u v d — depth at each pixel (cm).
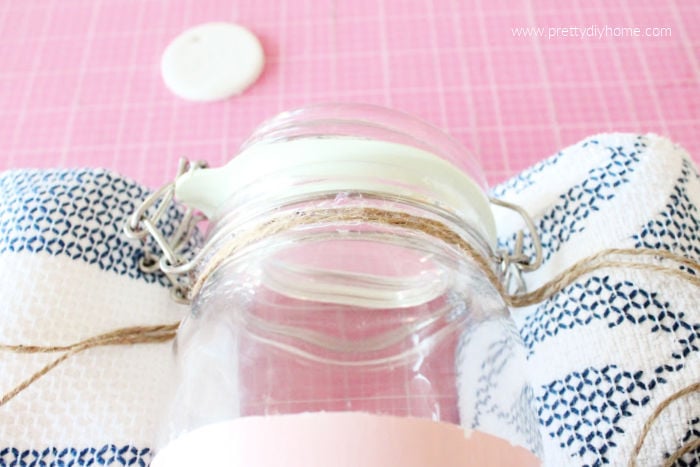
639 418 33
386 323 34
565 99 60
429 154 34
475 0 66
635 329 34
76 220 39
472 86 61
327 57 63
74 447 34
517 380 33
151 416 36
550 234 40
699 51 62
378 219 33
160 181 57
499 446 28
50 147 59
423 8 66
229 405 30
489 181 57
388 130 35
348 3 66
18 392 33
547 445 35
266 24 65
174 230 44
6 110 62
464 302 34
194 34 64
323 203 33
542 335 37
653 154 40
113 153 59
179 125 60
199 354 33
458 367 33
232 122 60
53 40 66
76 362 36
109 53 65
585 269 36
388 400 31
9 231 38
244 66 62
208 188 36
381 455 25
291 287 34
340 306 34
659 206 38
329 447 25
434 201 34
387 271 35
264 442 26
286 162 33
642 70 61
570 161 41
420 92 61
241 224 34
